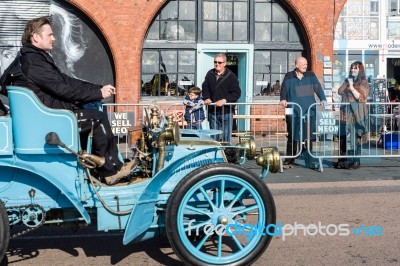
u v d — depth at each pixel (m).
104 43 14.59
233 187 4.99
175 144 5.01
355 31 15.81
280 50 15.41
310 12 15.06
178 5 14.97
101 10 14.21
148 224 4.97
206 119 9.97
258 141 12.27
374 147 11.59
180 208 4.79
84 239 6.18
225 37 15.21
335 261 5.32
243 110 13.64
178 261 5.37
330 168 10.45
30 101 4.63
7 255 5.61
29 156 4.73
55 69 4.98
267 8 15.34
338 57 15.79
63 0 14.18
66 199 4.85
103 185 5.00
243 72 15.38
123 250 5.75
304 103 10.28
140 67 14.70
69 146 4.71
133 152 5.68
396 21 15.95
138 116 10.42
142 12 14.44
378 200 7.93
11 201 4.77
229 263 4.89
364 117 10.41
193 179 4.78
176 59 15.05
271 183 8.80
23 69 4.83
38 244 6.00
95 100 5.01
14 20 13.98
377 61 15.95
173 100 15.02
